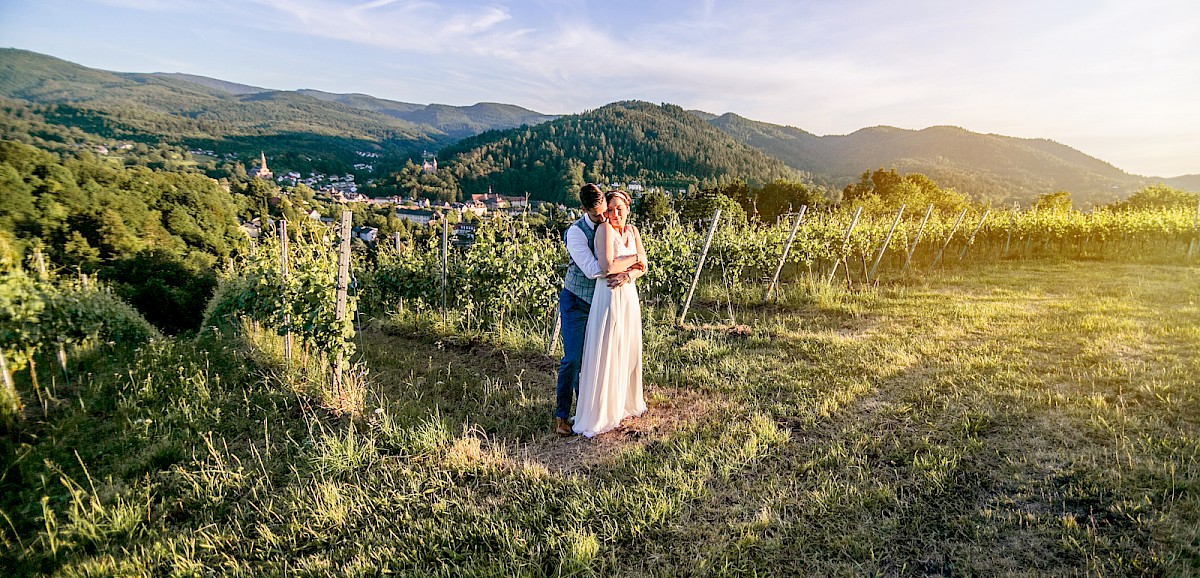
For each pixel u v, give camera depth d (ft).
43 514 10.16
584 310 13.51
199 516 10.48
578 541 8.95
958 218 47.47
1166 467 10.04
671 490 10.62
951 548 8.63
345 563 9.06
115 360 20.99
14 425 13.96
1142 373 14.98
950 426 12.50
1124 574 7.77
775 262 35.19
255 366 19.53
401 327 26.91
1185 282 30.86
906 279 36.24
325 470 11.72
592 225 13.04
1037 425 12.34
